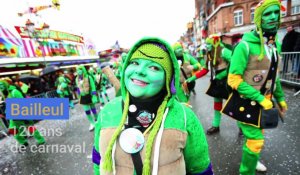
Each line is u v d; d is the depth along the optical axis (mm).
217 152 2836
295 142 2777
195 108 5094
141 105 842
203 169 958
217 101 3338
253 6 21641
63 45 14875
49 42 13141
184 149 892
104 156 869
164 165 794
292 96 4895
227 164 2527
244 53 1659
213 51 3057
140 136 802
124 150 806
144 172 776
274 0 1496
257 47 1646
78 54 17156
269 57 1643
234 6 22344
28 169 3227
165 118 823
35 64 11242
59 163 3256
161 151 791
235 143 3000
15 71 9867
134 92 808
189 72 3539
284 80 6094
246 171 1926
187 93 3143
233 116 1839
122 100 927
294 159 2414
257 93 1636
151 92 804
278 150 2648
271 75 1688
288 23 17984
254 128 1780
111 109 933
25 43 10852
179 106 899
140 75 795
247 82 1737
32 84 8945
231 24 22844
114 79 2158
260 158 2525
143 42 844
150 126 825
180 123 834
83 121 5551
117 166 850
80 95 4520
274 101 1964
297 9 17703
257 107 1742
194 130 883
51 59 12773
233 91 1883
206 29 30766
